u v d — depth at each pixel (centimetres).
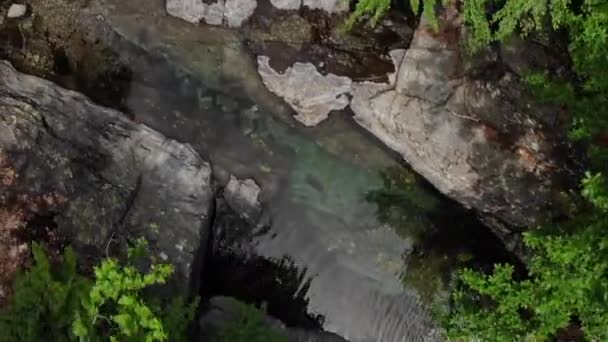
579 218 795
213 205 958
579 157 906
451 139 990
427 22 1016
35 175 848
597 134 746
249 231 1008
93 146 907
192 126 1042
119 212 869
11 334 633
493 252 1012
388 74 1034
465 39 988
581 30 777
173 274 852
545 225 873
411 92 1011
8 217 810
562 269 677
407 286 1007
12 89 929
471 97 980
